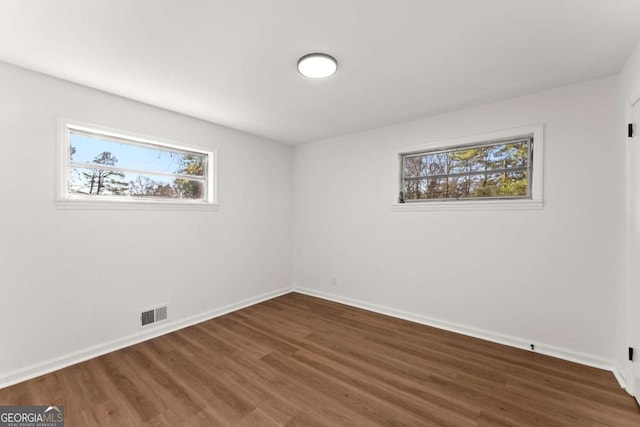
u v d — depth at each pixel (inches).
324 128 143.4
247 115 124.3
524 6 58.9
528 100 102.3
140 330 109.8
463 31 67.4
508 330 106.3
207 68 85.0
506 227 106.7
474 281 113.8
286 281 175.3
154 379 83.5
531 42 71.7
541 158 99.5
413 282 130.1
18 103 83.8
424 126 127.3
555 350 96.9
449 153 124.4
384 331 118.1
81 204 95.4
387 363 92.7
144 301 111.2
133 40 71.2
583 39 70.1
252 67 84.2
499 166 112.2
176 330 119.4
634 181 74.7
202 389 78.8
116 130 103.4
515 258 104.8
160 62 81.6
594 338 90.8
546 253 99.0
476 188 117.3
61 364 90.4
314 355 98.0
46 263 88.6
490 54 77.3
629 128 77.4
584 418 67.5
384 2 58.1
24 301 84.7
